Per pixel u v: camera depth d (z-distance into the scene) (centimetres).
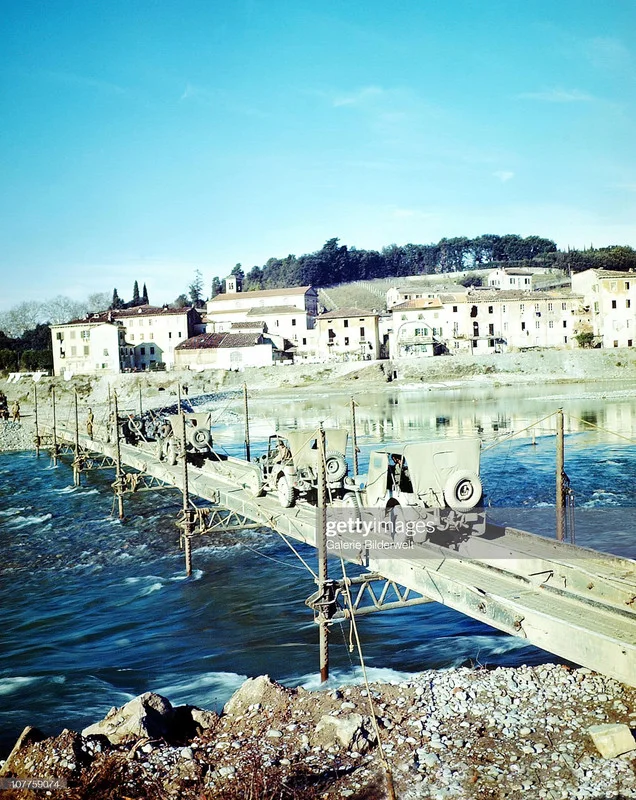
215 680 1814
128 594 2589
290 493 2464
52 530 3700
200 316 14412
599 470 4512
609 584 1484
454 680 1562
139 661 1975
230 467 3478
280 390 10869
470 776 1168
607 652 1227
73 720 1619
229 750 1315
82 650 2075
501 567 1820
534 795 1103
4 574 2897
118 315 13125
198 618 2308
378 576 1856
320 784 1186
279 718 1440
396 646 1966
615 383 10356
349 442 5981
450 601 1577
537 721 1333
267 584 2634
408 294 15512
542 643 1361
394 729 1355
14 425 7888
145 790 1173
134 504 4350
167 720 1435
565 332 12519
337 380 11181
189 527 2808
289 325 13262
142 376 11119
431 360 11300
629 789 1094
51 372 12650
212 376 11425
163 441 4206
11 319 17388
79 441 6175
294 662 1895
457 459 1953
